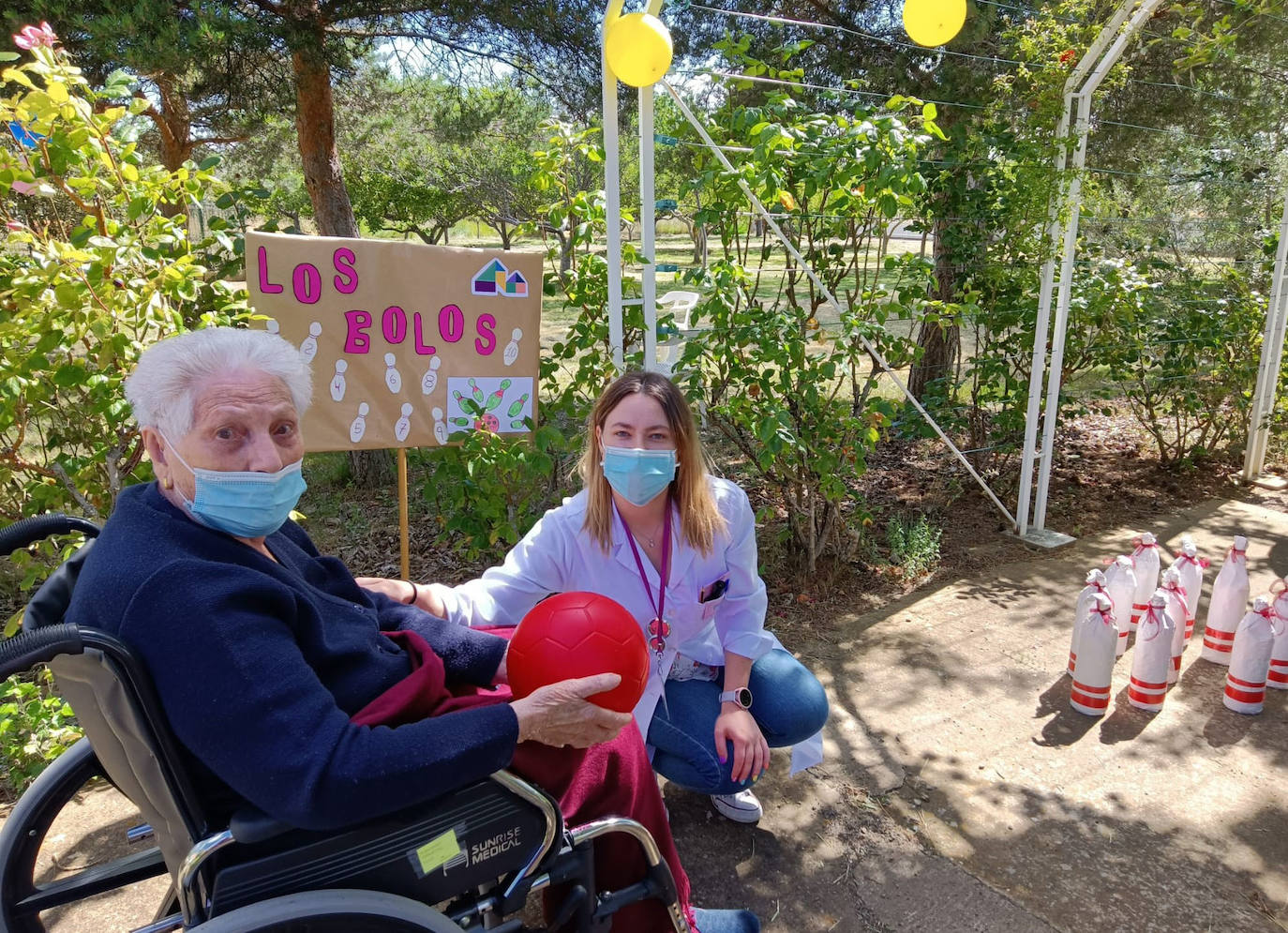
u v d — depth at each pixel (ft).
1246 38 18.89
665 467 6.70
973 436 17.78
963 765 9.16
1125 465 19.56
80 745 5.63
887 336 13.15
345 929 4.37
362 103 33.94
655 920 6.00
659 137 11.91
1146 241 18.78
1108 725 9.86
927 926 7.05
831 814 8.41
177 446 4.60
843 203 12.46
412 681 4.98
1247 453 18.52
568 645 5.26
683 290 15.43
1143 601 11.64
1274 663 10.49
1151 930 6.98
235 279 10.72
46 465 9.41
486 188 46.50
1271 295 17.62
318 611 4.87
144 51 13.09
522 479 11.78
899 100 12.24
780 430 11.60
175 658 4.06
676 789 8.80
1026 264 15.20
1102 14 14.15
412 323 9.60
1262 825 8.22
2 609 12.80
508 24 17.31
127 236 8.28
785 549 14.32
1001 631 12.15
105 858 7.75
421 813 4.73
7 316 8.00
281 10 15.60
